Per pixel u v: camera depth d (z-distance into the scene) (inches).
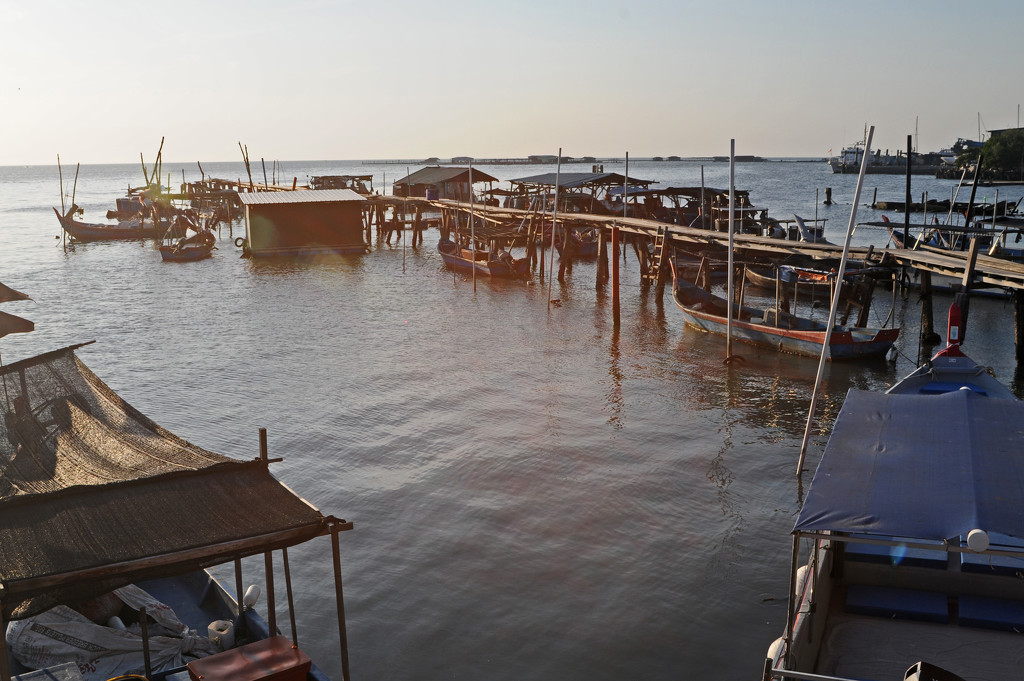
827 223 3358.8
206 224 3484.3
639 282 2010.3
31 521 303.6
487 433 885.2
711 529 653.3
